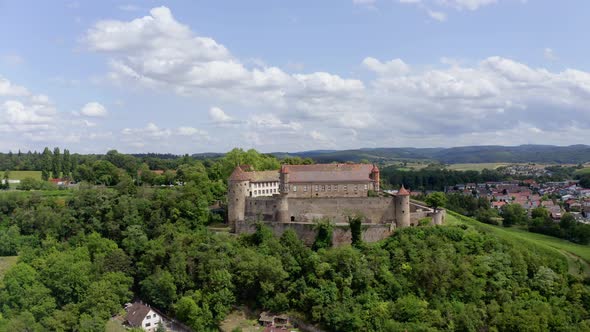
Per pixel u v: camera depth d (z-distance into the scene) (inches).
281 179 7101.4
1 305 5812.0
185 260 6190.9
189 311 5526.6
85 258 6604.3
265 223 6697.8
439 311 5295.3
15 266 6245.1
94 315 5590.6
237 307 5841.5
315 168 7465.6
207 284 5900.6
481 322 5241.1
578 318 5541.3
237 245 6437.0
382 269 5753.0
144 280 6156.5
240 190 7012.8
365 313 5315.0
